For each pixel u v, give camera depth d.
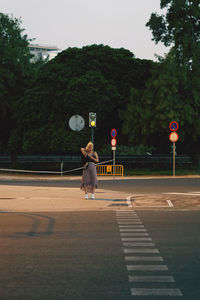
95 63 38.78
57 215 11.40
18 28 45.38
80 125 31.50
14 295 4.91
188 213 11.68
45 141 37.91
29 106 39.22
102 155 38.88
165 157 40.72
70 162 44.03
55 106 38.41
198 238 8.24
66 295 4.90
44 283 5.37
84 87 36.94
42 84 39.75
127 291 5.04
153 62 36.56
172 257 6.73
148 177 29.59
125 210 12.31
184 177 29.67
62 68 38.97
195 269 6.02
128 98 38.09
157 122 34.69
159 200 14.44
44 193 16.53
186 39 39.00
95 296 4.86
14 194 16.12
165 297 4.83
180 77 35.78
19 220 10.51
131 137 36.34
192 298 4.80
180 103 35.25
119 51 40.38
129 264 6.29
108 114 37.88
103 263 6.35
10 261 6.48
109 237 8.33
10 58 43.31
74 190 17.89
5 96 43.66
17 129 42.16
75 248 7.37
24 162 46.84
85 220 10.50
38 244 7.70
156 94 34.66
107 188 20.16
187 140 39.31
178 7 39.84
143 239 8.13
